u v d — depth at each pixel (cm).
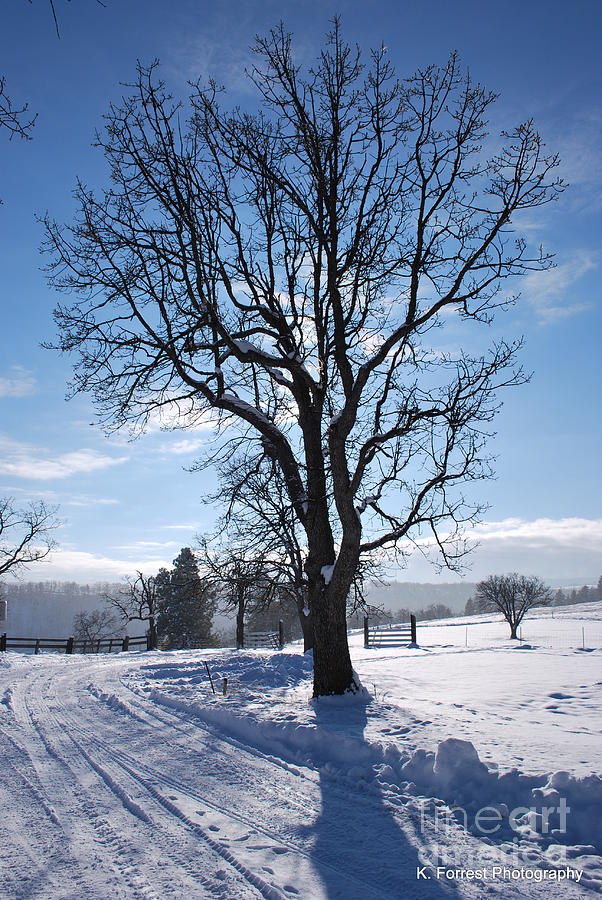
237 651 2791
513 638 3725
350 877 454
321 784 680
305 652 2389
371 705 1083
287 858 488
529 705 1240
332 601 1159
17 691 1447
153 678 1720
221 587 1678
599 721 1030
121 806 621
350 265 1218
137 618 4962
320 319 1270
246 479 1350
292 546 1509
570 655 2466
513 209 1112
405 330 1118
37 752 853
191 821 572
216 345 1178
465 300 1136
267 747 862
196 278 1172
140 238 1206
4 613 3369
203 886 442
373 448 1163
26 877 459
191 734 955
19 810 612
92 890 436
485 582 4022
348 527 1120
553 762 686
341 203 1238
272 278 1262
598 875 450
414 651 2953
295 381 1282
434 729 874
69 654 2659
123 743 902
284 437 1263
